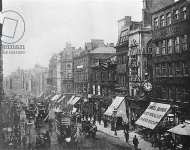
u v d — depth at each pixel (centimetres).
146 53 4169
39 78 10012
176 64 3300
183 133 2436
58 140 3111
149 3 4338
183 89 3139
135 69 4275
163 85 3534
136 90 4162
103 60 5747
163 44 3600
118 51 5044
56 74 8481
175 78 3275
